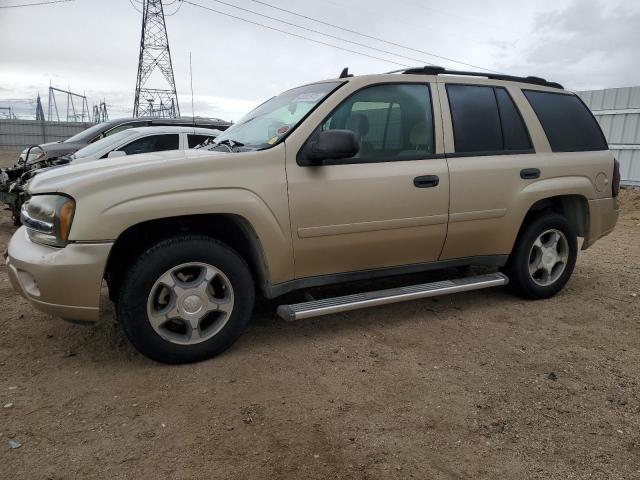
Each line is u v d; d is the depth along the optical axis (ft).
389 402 9.65
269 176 11.15
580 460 8.12
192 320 10.85
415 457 8.06
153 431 8.59
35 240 10.59
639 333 13.39
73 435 8.43
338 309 11.91
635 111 46.26
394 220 12.50
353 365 11.12
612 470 7.90
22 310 13.89
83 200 9.87
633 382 10.71
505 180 14.05
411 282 16.56
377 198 12.19
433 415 9.26
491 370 11.07
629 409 9.66
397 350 11.95
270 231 11.16
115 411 9.15
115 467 7.68
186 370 10.72
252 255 11.69
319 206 11.60
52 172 11.27
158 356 10.66
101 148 24.93
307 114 11.90
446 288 13.44
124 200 10.01
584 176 15.69
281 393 9.87
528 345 12.43
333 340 12.44
